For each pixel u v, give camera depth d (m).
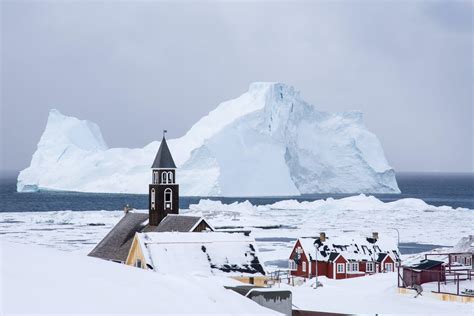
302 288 177.25
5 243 51.59
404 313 129.75
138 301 42.81
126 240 185.50
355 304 143.38
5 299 38.25
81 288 42.44
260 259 144.00
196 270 136.50
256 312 48.59
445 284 163.38
